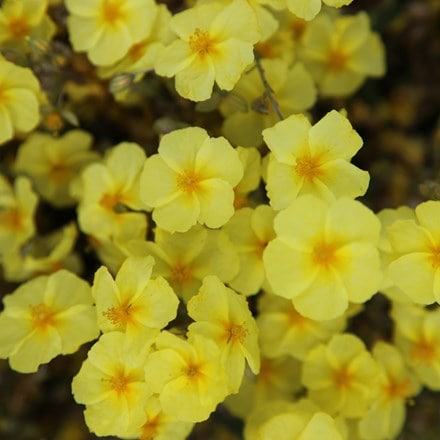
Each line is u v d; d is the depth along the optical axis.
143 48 0.40
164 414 0.38
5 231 0.41
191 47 0.38
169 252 0.38
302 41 0.42
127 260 0.37
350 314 0.40
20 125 0.40
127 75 0.39
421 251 0.37
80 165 0.43
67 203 0.43
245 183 0.38
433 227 0.37
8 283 0.43
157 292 0.36
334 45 0.43
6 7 0.41
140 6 0.40
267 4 0.40
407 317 0.40
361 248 0.36
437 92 0.48
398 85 0.48
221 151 0.37
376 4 0.48
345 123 0.37
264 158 0.39
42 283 0.39
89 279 0.42
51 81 0.41
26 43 0.41
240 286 0.38
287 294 0.36
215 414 0.43
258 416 0.39
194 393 0.36
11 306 0.39
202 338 0.36
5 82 0.40
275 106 0.38
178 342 0.36
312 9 0.38
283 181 0.37
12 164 0.43
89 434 0.45
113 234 0.39
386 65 0.48
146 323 0.36
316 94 0.42
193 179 0.37
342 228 0.36
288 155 0.37
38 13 0.41
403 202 0.44
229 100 0.39
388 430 0.40
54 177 0.43
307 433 0.37
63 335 0.38
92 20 0.40
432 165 0.45
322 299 0.36
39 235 0.43
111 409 0.37
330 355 0.39
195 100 0.38
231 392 0.36
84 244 0.42
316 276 0.36
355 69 0.43
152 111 0.42
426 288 0.37
